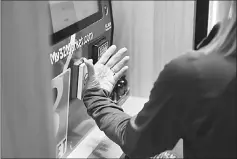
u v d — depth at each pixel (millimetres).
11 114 545
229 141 752
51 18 1176
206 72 733
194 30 1592
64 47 1245
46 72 536
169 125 784
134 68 2078
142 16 1982
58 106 1240
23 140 548
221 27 767
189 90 738
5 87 542
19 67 527
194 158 798
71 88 1341
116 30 1983
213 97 729
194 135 769
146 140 814
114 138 974
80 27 1352
